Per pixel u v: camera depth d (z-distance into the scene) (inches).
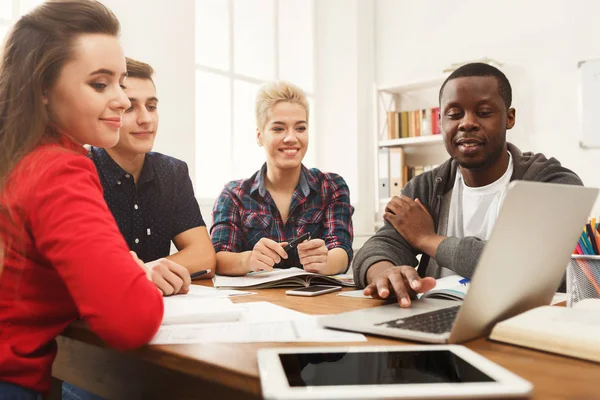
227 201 73.7
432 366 18.8
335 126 164.1
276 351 20.8
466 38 145.3
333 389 16.1
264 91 74.5
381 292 33.9
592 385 18.2
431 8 152.1
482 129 52.6
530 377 19.2
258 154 145.2
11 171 27.6
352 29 159.5
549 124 131.0
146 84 58.5
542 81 132.0
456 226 57.9
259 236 72.3
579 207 27.1
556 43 129.8
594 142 124.3
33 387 28.0
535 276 27.0
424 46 153.9
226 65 136.4
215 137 133.3
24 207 26.5
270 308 34.5
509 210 22.0
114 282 24.7
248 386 20.1
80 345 31.3
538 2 132.4
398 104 159.2
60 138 30.0
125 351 25.7
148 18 105.5
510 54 136.9
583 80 125.6
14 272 27.4
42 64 28.9
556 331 22.7
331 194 75.2
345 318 28.7
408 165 155.2
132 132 57.4
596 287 32.4
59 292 29.0
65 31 29.2
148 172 61.1
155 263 44.3
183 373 23.0
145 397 26.8
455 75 54.2
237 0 140.3
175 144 111.0
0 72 30.1
